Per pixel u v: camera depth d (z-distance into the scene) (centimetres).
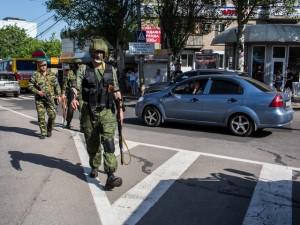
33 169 769
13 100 2672
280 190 666
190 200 611
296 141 1134
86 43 3512
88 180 697
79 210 563
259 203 603
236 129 1208
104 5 2998
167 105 1330
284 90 2502
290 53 2833
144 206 582
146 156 900
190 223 526
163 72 2970
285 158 912
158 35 3278
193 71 1845
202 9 2767
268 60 2847
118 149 970
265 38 2692
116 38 3123
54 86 1115
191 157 898
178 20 2759
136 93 2975
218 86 1254
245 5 2261
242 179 728
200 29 2894
